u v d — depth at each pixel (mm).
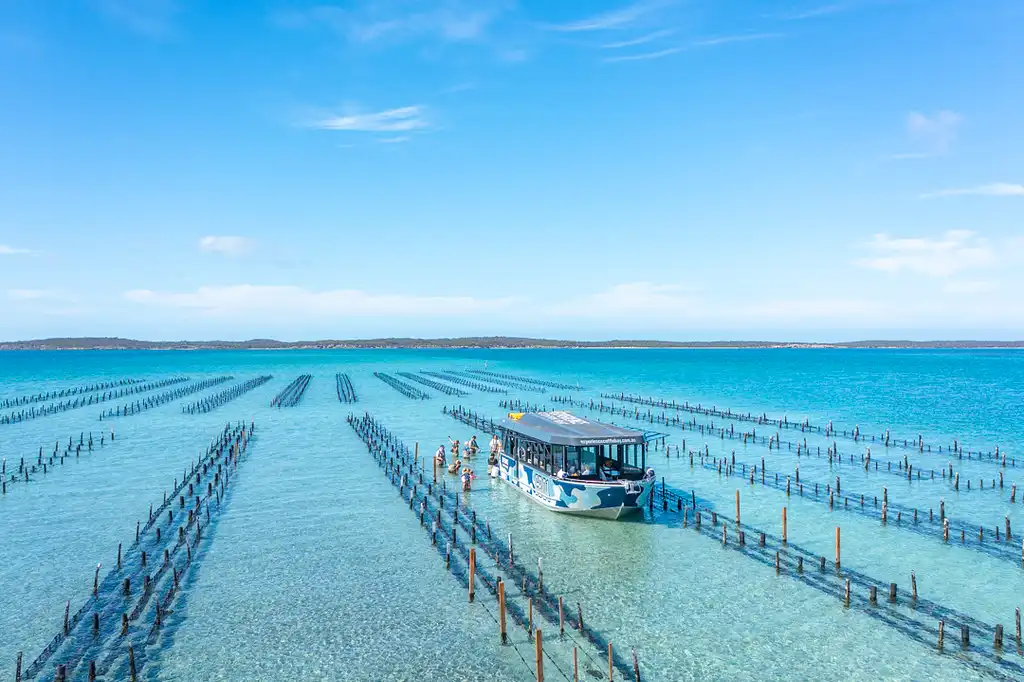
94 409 101562
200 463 56219
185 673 22531
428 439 73000
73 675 22422
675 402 112750
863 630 25422
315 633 25375
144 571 31641
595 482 38562
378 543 35750
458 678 22219
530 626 25344
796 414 96125
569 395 129125
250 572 31469
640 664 23062
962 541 35594
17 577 30844
